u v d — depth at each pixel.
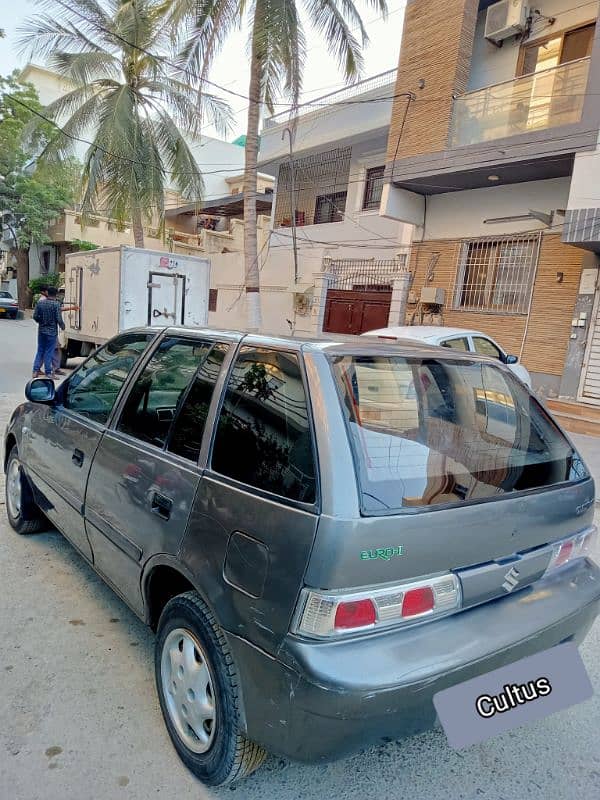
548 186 11.12
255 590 1.81
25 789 2.00
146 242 27.33
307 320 16.50
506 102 10.57
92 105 16.42
